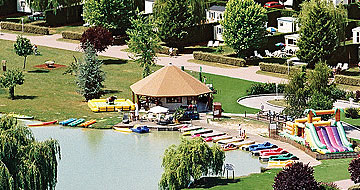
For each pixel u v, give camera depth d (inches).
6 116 4594.0
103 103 6983.3
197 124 6441.9
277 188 4254.4
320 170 5044.3
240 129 6048.2
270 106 6963.6
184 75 6904.5
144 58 7790.4
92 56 7130.9
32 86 7608.3
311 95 6151.6
